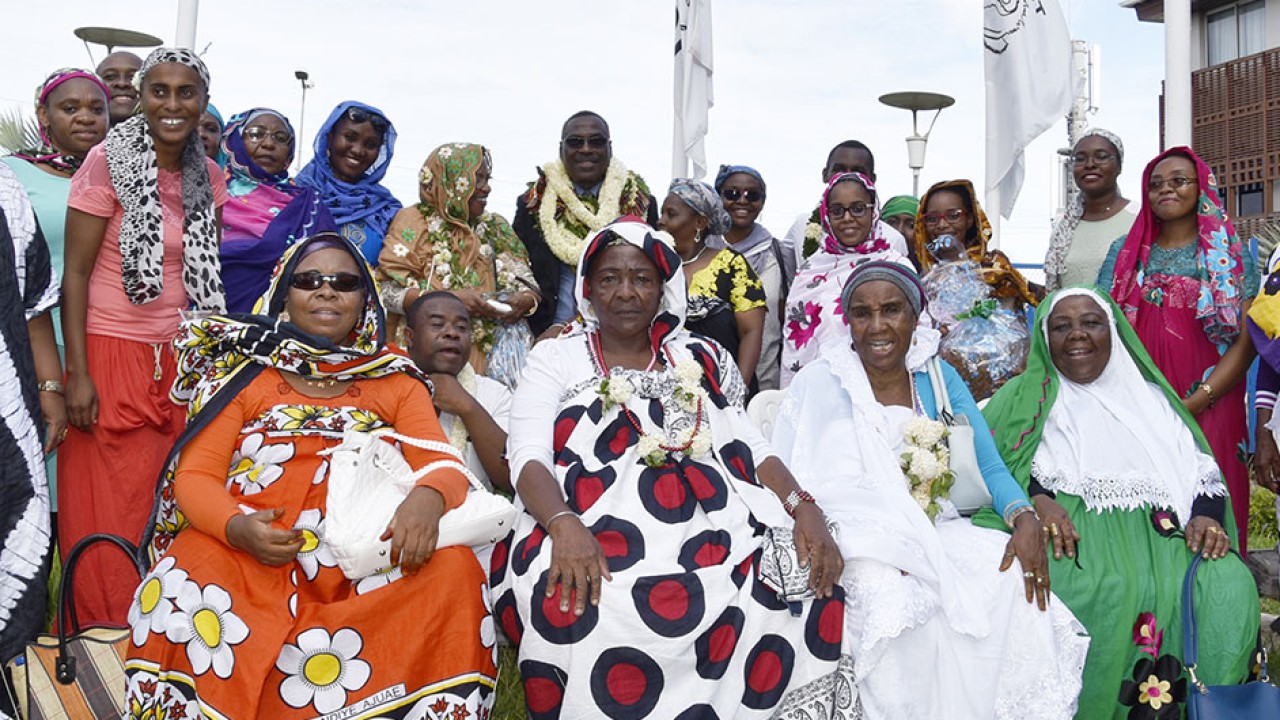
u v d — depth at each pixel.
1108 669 3.75
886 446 3.92
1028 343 4.93
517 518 3.67
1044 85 7.38
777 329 5.97
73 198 3.92
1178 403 4.23
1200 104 19.53
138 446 4.06
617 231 3.83
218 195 4.34
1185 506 4.05
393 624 3.17
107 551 3.99
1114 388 4.29
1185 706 3.71
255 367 3.48
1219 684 3.66
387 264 4.93
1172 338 4.98
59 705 3.24
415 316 4.23
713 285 5.34
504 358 4.87
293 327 3.44
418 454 3.52
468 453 4.29
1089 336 4.18
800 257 6.18
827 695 3.45
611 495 3.57
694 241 5.48
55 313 4.33
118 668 3.30
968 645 3.56
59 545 4.09
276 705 3.07
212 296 4.13
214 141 5.23
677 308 3.95
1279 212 18.31
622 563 3.38
